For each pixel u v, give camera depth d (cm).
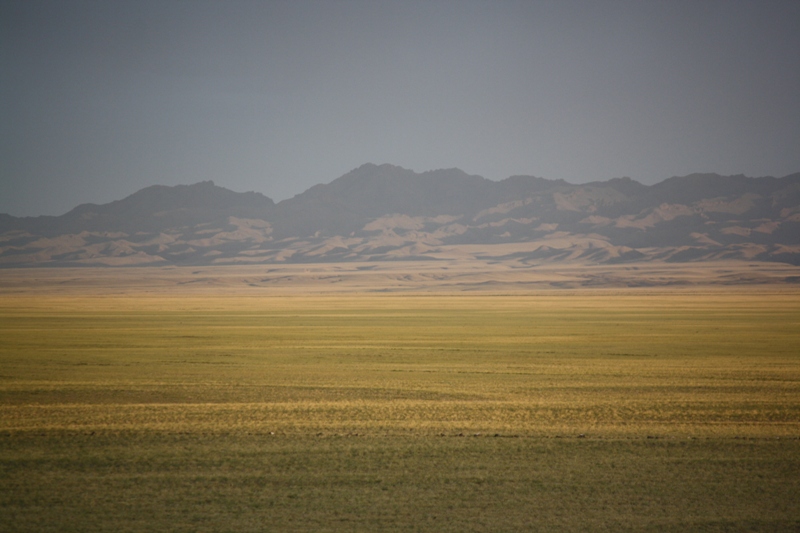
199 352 15038
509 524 4838
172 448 6594
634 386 10306
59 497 5297
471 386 10356
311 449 6550
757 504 5184
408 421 7781
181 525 4788
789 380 10825
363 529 4747
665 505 5169
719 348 15612
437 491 5441
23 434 7106
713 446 6644
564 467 6016
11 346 16225
